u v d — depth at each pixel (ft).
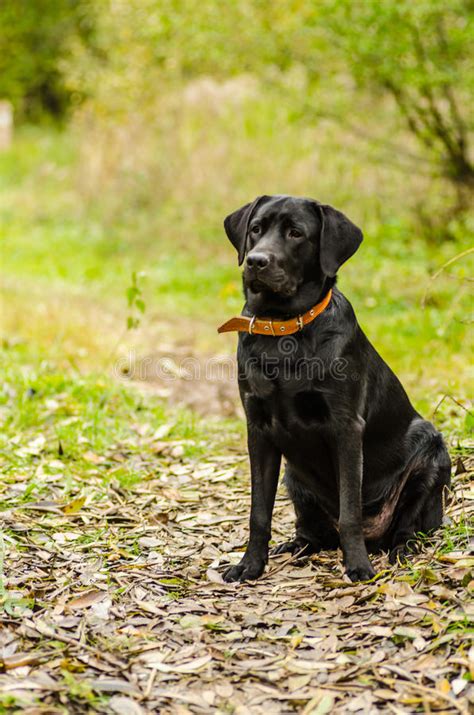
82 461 23.84
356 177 52.65
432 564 15.97
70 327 39.60
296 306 16.66
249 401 17.01
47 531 18.72
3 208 78.18
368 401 17.38
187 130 65.16
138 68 66.28
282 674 12.83
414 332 35.83
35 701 11.94
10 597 15.07
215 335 41.32
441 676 12.41
